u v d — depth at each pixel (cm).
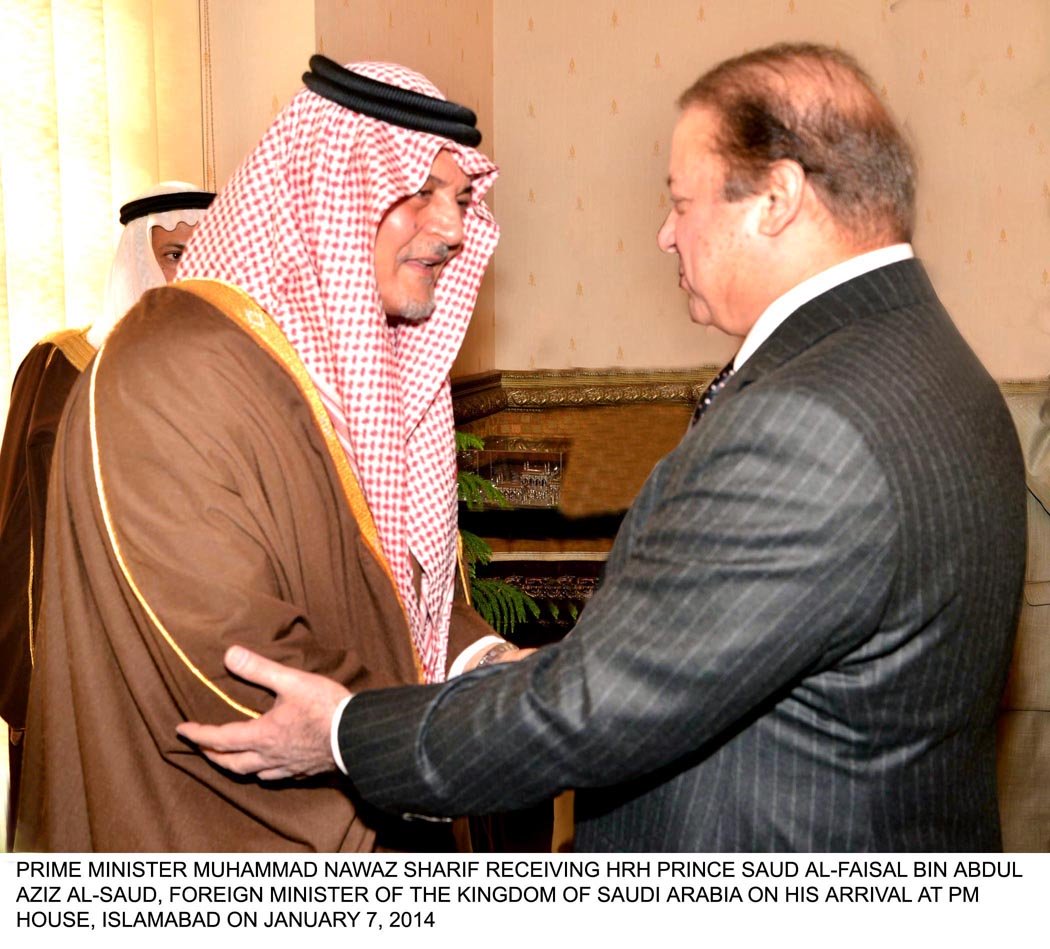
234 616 152
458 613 207
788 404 121
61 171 312
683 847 136
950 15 527
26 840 175
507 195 570
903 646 125
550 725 125
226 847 162
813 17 536
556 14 554
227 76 371
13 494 255
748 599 118
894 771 129
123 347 165
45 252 305
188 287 174
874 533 118
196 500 156
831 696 127
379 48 420
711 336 554
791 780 131
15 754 262
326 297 174
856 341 128
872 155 133
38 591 244
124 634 158
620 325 565
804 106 133
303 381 170
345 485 172
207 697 153
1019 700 322
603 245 562
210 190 364
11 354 301
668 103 547
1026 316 538
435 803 133
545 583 471
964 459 125
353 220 173
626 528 138
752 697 121
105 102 319
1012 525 133
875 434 120
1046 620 318
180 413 159
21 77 298
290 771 150
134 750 163
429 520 196
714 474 122
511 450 541
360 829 165
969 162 534
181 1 353
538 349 575
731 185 136
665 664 121
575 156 560
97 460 159
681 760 137
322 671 156
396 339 199
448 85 498
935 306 137
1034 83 523
